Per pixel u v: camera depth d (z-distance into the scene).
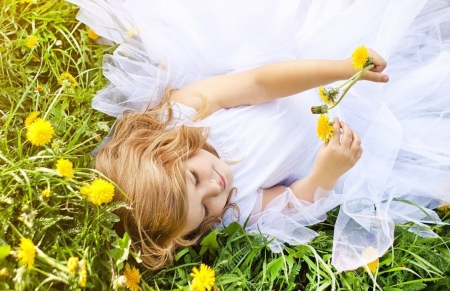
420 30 1.35
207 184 1.14
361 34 1.30
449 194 1.25
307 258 1.17
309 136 1.34
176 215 1.10
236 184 1.25
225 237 1.23
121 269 1.06
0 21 1.38
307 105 1.34
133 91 1.30
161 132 1.20
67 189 1.12
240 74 1.28
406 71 1.34
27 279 0.90
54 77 1.40
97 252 1.04
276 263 1.15
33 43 1.33
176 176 1.11
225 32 1.35
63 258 1.00
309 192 1.26
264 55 1.33
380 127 1.26
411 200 1.29
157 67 1.33
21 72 1.33
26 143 1.23
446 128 1.26
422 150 1.26
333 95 1.08
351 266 1.14
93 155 1.26
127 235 1.02
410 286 1.16
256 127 1.28
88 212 1.07
